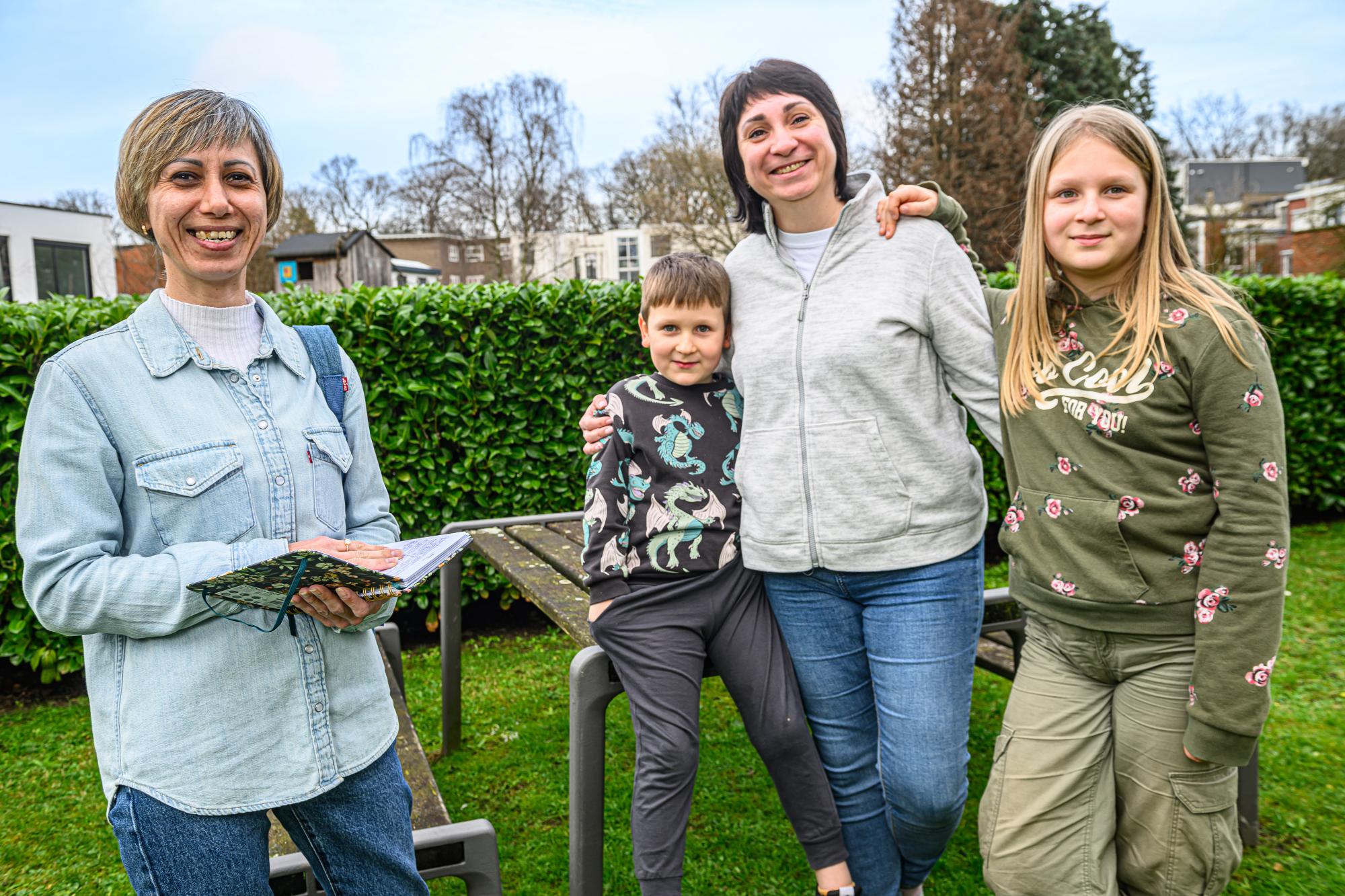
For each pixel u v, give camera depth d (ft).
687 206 73.92
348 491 5.01
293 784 4.24
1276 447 4.89
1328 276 22.25
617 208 99.25
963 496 6.04
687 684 5.90
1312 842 8.40
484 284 15.58
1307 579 16.97
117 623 3.91
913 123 67.21
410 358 14.69
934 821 6.00
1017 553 5.85
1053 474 5.60
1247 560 4.87
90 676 4.20
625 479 6.31
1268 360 5.02
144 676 4.05
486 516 15.57
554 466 15.81
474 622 16.72
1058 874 5.47
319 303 14.34
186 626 4.02
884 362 5.83
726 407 6.65
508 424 15.52
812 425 5.97
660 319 6.44
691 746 5.84
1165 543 5.22
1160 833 5.28
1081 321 5.72
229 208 4.25
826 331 5.95
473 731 11.81
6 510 12.56
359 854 4.58
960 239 6.59
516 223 95.04
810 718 6.44
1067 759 5.56
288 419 4.54
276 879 5.07
